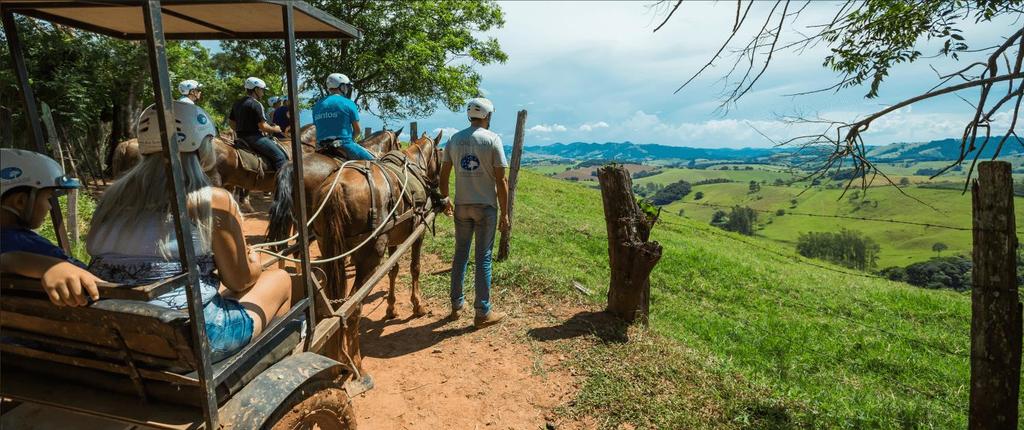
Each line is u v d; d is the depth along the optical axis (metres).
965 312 9.12
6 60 11.74
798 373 6.33
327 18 2.93
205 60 26.31
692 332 7.57
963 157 3.59
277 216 4.75
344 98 6.38
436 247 9.25
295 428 2.68
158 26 1.85
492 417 4.26
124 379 2.45
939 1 3.77
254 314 2.75
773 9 3.90
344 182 4.70
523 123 8.20
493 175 5.41
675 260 11.32
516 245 10.38
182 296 2.34
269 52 21.00
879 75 4.08
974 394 3.46
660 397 4.43
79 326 2.17
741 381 4.89
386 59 20.28
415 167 6.13
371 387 4.43
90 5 2.55
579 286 7.29
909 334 7.93
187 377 2.21
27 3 2.47
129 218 2.31
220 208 2.50
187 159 2.35
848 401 5.32
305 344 3.07
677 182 185.50
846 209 116.81
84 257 6.80
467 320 6.02
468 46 24.42
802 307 9.24
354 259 4.86
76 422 2.58
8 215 2.19
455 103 23.62
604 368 4.83
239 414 2.40
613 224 5.68
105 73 14.59
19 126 11.71
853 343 7.46
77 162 13.29
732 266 11.38
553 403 4.41
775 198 136.62
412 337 5.66
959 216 74.50
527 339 5.44
